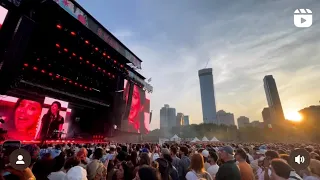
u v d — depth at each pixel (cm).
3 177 231
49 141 1555
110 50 2180
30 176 245
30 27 1109
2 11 1022
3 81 1100
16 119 1483
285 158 470
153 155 671
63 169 369
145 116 3075
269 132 10481
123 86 2500
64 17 1513
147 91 3244
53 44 1611
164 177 368
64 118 1775
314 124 8756
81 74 2059
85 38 1795
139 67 2739
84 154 440
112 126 2405
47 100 1645
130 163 410
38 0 1210
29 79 1524
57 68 1783
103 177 324
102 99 2459
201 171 377
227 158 365
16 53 1062
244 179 407
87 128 2488
